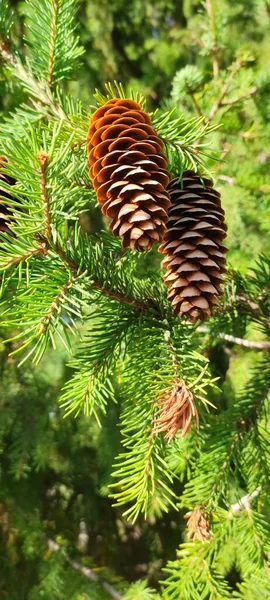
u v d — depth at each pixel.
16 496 0.81
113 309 0.32
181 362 0.29
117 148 0.28
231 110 0.56
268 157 0.62
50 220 0.28
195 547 0.36
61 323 0.29
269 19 0.72
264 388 0.37
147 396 0.30
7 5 0.37
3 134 0.34
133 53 0.91
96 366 0.31
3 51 0.37
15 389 0.74
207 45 0.55
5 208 0.30
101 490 0.80
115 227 0.28
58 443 0.79
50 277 0.29
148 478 0.31
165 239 0.30
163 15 0.94
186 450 0.37
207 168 0.30
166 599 0.36
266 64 0.70
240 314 0.37
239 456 0.36
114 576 0.78
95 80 0.87
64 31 0.36
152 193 0.28
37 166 0.26
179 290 0.29
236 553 0.43
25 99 0.52
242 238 0.59
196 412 0.27
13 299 0.29
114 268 0.32
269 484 0.36
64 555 0.80
